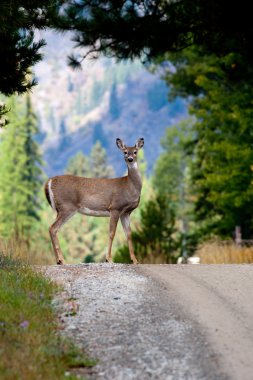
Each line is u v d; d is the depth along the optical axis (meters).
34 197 156.25
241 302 25.56
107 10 45.31
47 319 23.08
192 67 73.31
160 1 45.47
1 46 30.78
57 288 26.67
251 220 74.62
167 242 62.72
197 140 82.50
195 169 82.50
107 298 25.78
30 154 156.88
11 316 22.14
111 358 20.19
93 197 36.22
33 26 31.61
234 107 65.69
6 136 152.62
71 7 44.62
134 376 18.97
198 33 47.41
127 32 45.34
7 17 28.36
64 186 36.47
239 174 66.62
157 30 45.78
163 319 23.41
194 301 25.50
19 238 45.38
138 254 60.91
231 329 22.44
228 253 52.44
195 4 45.09
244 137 68.81
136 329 22.44
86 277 29.05
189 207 154.12
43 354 19.70
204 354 20.33
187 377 18.81
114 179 36.44
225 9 44.19
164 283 28.12
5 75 31.47
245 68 69.44
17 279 26.39
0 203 150.38
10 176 151.50
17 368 18.41
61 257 36.00
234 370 19.20
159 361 19.89
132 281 28.39
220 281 28.77
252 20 45.03
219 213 82.62
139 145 36.22
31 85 32.44
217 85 70.25
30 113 157.62
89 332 22.20
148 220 62.97
